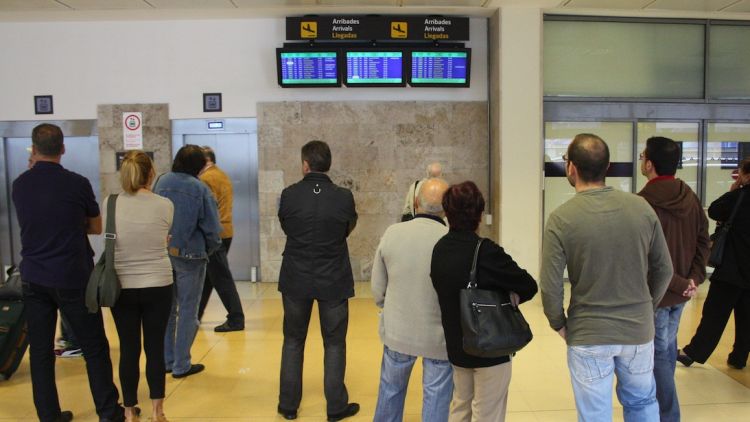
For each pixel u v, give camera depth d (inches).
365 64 243.6
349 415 121.7
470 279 79.7
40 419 113.7
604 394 81.7
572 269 82.7
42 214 107.1
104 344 115.4
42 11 234.4
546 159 253.4
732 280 139.9
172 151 257.8
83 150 259.3
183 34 253.0
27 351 165.6
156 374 113.6
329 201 117.5
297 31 240.1
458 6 233.8
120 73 254.1
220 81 254.8
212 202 144.7
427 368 91.3
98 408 114.1
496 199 246.4
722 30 256.4
